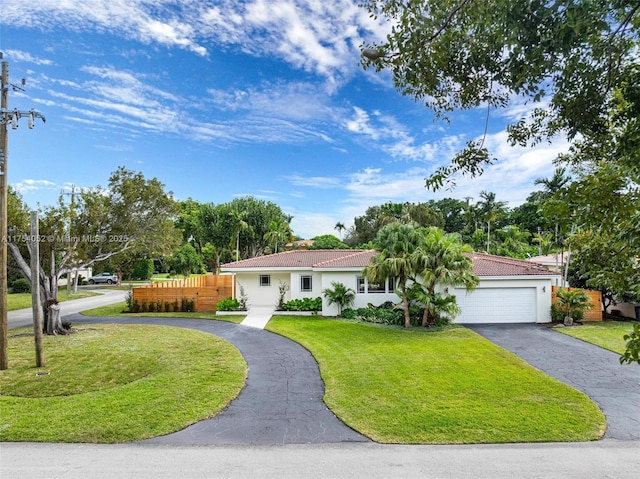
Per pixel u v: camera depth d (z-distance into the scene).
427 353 13.11
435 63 3.72
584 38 2.90
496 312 18.95
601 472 5.89
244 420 7.92
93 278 49.72
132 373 11.32
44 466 6.04
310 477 5.75
